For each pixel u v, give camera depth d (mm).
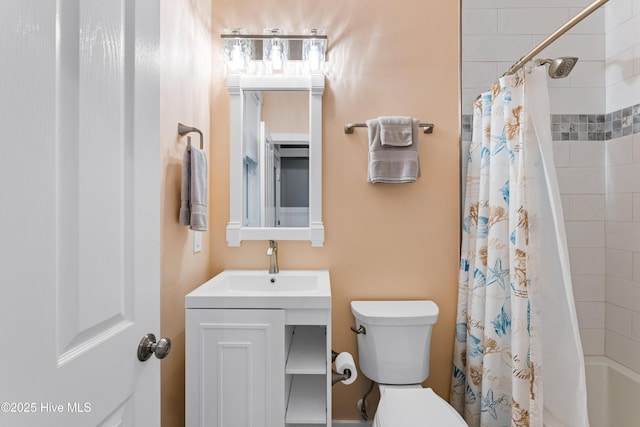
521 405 1261
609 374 1572
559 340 1247
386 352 1511
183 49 1391
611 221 1621
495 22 1724
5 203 417
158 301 779
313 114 1728
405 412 1212
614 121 1613
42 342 467
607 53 1650
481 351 1536
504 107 1373
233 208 1729
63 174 507
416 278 1745
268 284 1644
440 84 1747
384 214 1749
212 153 1746
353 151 1753
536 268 1258
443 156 1747
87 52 553
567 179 1666
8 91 418
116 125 633
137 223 692
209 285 1435
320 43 1688
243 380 1264
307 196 1761
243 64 1698
